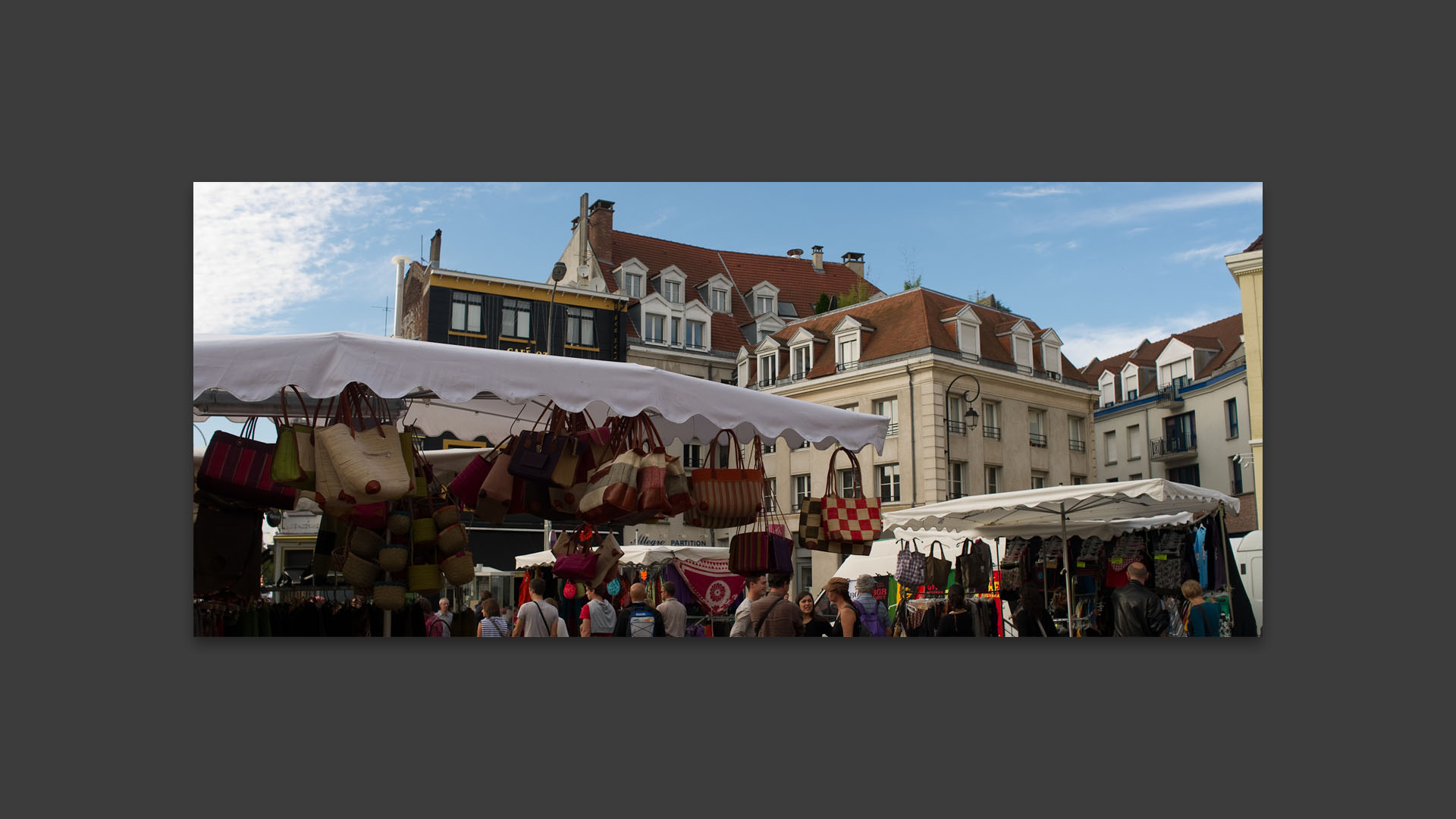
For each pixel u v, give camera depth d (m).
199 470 6.04
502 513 7.16
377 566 6.18
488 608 9.99
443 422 8.27
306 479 5.54
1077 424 39.72
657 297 41.69
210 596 6.36
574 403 5.59
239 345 4.96
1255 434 20.25
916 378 34.78
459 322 35.22
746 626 8.07
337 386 5.06
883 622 9.15
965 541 13.63
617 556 7.90
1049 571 13.41
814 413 6.77
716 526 7.28
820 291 49.38
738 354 43.19
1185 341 42.06
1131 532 12.73
